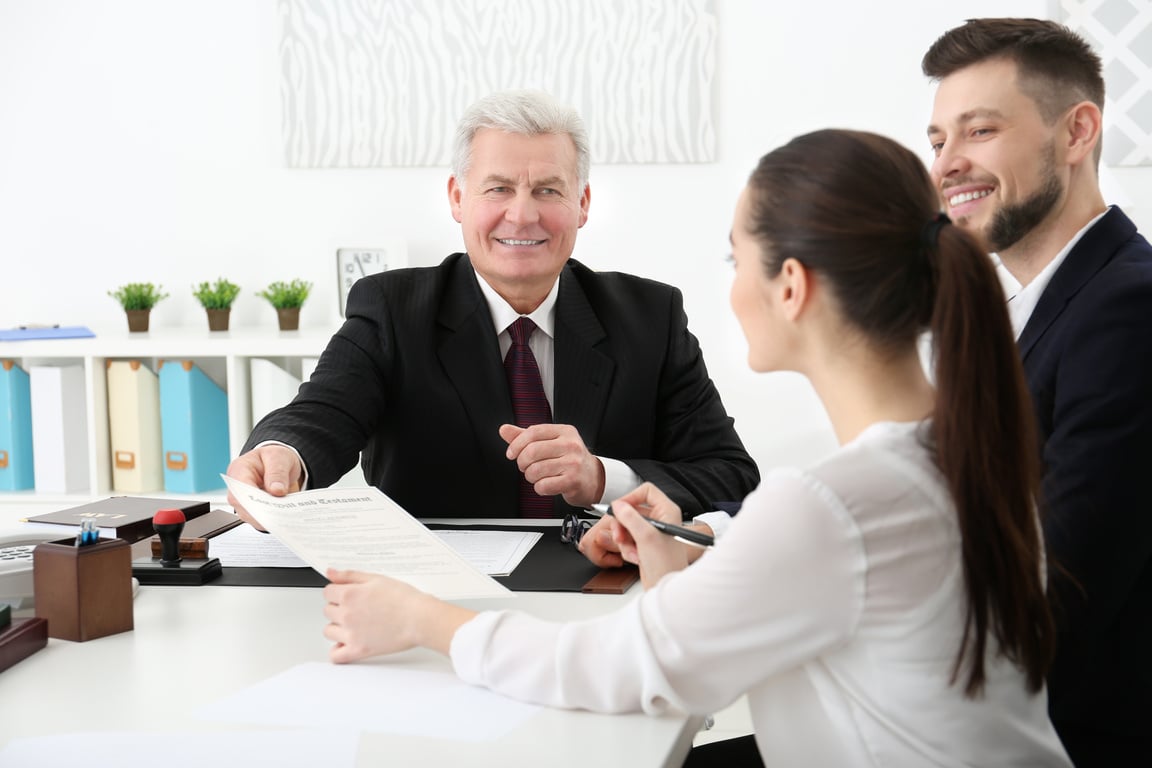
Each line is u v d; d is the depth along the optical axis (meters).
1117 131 2.97
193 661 1.11
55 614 1.18
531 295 1.93
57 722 0.95
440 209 3.29
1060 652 1.23
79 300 3.46
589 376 1.94
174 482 3.09
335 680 1.04
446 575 1.21
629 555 1.32
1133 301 1.27
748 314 1.01
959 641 0.89
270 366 3.06
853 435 0.97
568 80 3.21
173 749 0.89
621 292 2.06
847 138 0.96
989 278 0.90
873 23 3.09
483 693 1.01
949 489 0.90
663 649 0.91
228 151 3.35
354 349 1.92
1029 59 1.42
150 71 3.36
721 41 3.16
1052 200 1.44
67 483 3.15
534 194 1.87
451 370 1.92
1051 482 1.25
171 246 3.40
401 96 3.26
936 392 0.90
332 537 1.27
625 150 3.21
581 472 1.66
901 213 0.93
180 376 3.05
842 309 0.95
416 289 1.98
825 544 0.87
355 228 3.33
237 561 1.48
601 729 0.94
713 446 2.01
